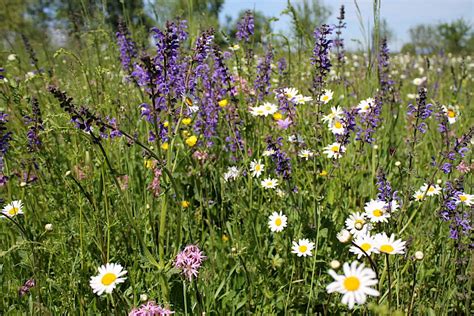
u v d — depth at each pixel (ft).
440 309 2.22
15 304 2.37
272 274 2.81
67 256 2.45
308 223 2.94
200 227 3.14
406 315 2.17
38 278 2.33
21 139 3.19
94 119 2.24
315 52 3.19
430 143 4.44
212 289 2.48
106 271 1.96
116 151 3.42
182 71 2.79
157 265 2.24
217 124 4.10
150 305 1.91
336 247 2.81
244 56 4.52
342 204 3.29
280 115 3.67
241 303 2.48
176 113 2.64
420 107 3.00
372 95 4.36
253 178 3.49
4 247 2.83
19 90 3.19
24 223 3.01
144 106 2.47
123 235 2.75
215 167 3.51
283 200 3.22
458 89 5.79
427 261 2.59
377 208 2.50
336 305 2.39
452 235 2.45
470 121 5.02
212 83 3.73
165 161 2.54
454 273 2.39
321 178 3.62
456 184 2.47
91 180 2.57
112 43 4.58
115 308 2.07
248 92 4.30
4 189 3.47
